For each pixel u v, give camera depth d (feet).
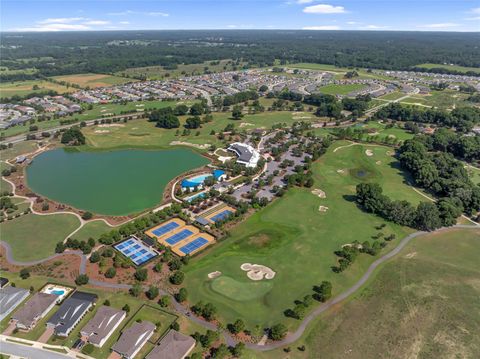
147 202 579.07
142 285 390.21
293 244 463.01
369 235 483.51
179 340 310.45
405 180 655.76
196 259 434.30
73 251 447.42
